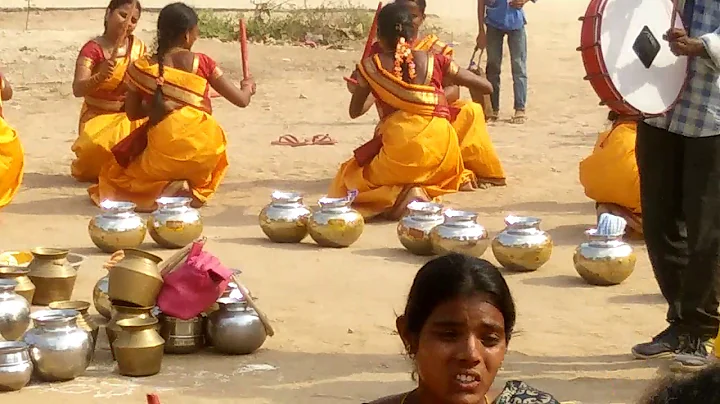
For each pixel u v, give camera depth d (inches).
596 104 777.6
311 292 339.9
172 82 448.8
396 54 444.8
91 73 495.8
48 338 259.6
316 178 523.2
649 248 283.7
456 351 138.3
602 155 412.8
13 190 437.7
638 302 334.3
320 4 1186.0
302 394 253.9
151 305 272.1
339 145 609.9
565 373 270.2
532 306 328.2
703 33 268.4
